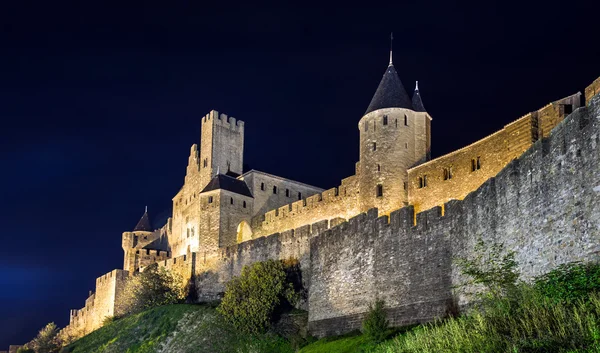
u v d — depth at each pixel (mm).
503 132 56219
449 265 40500
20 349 104375
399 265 45406
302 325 58094
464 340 27172
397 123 70312
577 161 28438
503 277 32688
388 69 74562
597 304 23500
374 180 69562
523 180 32906
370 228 49625
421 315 42188
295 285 63812
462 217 39719
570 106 50344
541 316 25203
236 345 60094
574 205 28375
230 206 88500
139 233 120312
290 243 66625
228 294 65312
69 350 77312
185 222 106562
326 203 79812
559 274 27891
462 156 61406
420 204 65188
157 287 83750
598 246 26578
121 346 70750
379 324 43969
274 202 93938
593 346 22391
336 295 52469
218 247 85750
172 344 65875
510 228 33812
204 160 104250
